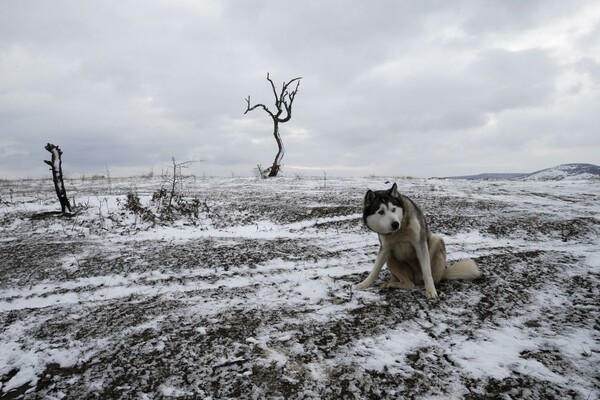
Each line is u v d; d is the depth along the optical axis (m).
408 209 5.24
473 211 11.93
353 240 9.15
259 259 7.46
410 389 3.23
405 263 5.68
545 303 5.00
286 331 4.29
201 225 11.02
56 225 10.68
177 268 6.92
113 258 7.58
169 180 19.14
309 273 6.59
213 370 3.55
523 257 7.10
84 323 4.64
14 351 4.02
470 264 5.63
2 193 17.50
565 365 3.54
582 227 9.84
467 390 3.20
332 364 3.61
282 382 3.35
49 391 3.31
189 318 4.70
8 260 7.61
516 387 3.21
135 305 5.21
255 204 13.58
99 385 3.37
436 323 4.44
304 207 12.92
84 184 22.05
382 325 4.40
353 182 21.17
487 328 4.31
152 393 3.24
